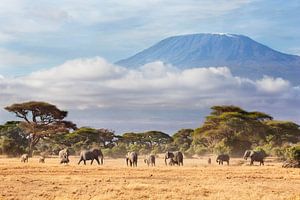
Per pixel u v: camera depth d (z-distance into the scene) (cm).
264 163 6925
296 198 2675
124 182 3459
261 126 9825
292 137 10444
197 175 4153
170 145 12975
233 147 9156
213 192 2919
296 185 3403
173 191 2948
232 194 2823
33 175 3984
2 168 4638
